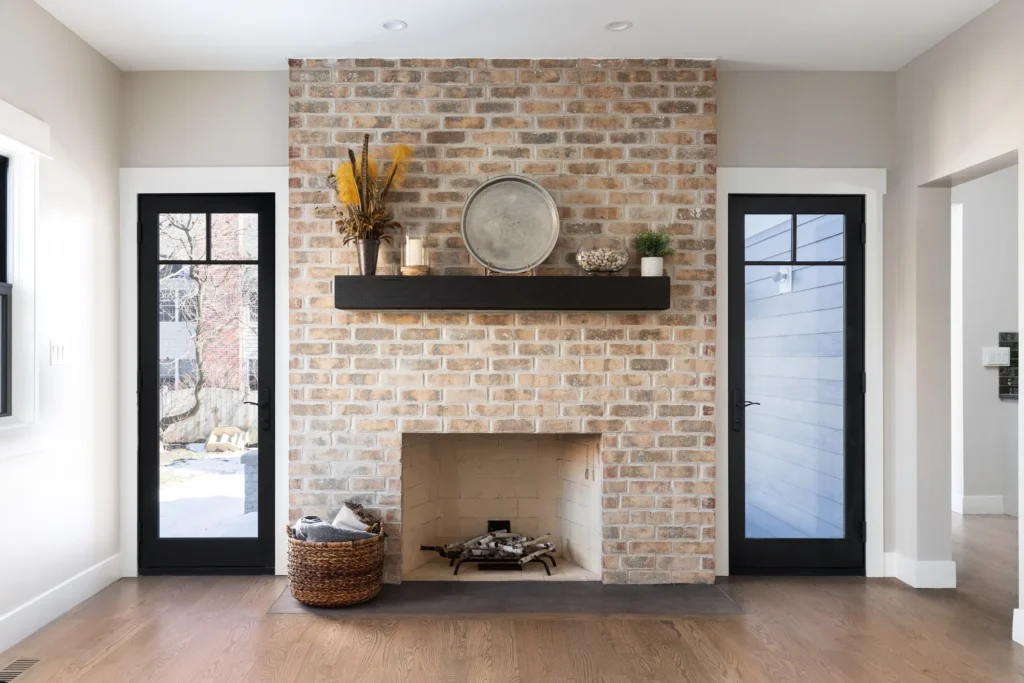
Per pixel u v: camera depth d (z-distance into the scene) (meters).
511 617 3.34
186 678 2.71
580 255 3.65
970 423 5.56
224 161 3.91
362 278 3.58
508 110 3.78
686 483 3.79
